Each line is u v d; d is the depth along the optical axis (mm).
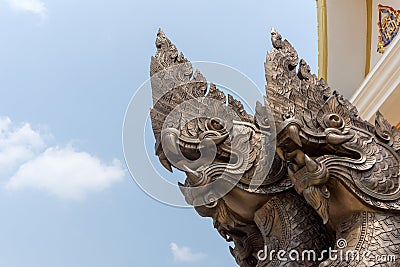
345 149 3775
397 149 3889
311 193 3611
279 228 3982
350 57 6762
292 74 4059
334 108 3957
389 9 6566
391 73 5750
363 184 3686
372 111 5992
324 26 6789
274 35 4199
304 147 3734
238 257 4340
